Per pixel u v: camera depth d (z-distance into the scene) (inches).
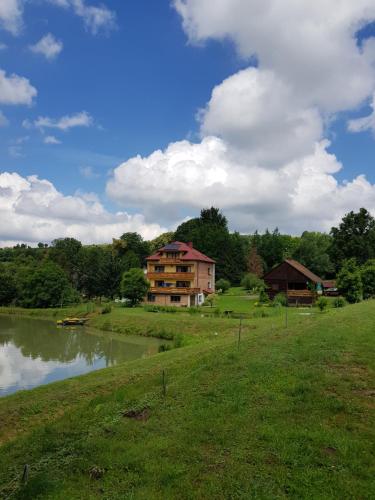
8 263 4143.7
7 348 1432.1
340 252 3147.1
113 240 4244.6
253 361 554.3
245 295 3002.0
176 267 2632.9
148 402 455.2
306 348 589.0
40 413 612.4
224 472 290.2
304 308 1905.8
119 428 382.6
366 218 3176.7
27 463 353.1
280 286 2391.7
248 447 321.7
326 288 2755.9
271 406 393.7
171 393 476.1
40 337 1694.1
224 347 757.9
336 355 531.5
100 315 2181.3
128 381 711.1
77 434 398.0
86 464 317.4
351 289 1787.6
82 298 3277.6
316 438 324.8
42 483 293.7
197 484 279.1
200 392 462.0
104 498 270.7
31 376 1010.1
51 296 2896.2
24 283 2970.0
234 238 4119.1
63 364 1155.3
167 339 1592.0
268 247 4234.7
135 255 3838.6
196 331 1551.4
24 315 2687.0
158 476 290.8
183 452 321.7
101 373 838.5
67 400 654.5
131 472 300.8
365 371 466.9
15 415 606.5
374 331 669.9
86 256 3693.4
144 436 359.3
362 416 358.9
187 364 676.7
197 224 4311.0
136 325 1811.0
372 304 1172.5
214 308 2170.3
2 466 363.3
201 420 378.0
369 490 263.6
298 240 4345.5
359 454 301.6
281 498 260.4
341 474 281.1
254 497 261.6
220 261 3710.6
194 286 2554.1
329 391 418.6
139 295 2482.8
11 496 290.7
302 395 409.4
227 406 403.5
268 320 1446.9
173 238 4448.8
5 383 941.2
